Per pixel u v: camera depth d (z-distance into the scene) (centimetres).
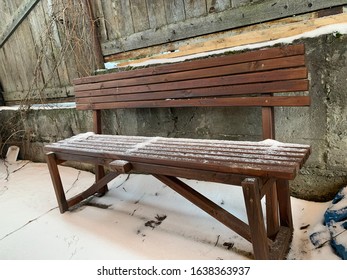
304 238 144
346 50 140
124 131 248
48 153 187
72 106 296
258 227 105
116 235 167
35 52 326
